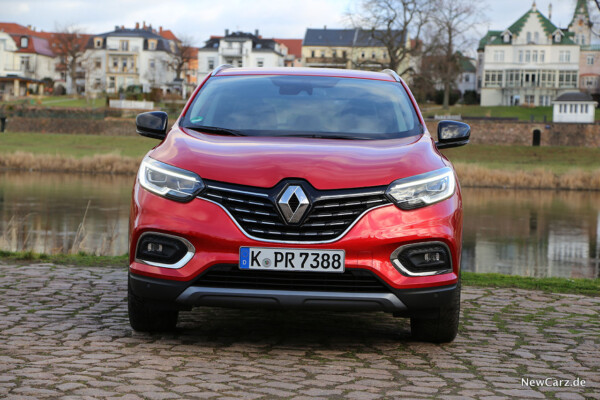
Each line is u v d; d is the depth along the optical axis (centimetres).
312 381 369
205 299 411
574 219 2689
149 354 416
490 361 426
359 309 411
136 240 427
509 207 3111
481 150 6594
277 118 498
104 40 12044
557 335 507
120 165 4622
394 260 412
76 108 7475
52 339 446
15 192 2975
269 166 418
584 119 7044
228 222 408
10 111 7575
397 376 385
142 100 9150
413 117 519
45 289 630
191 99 531
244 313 564
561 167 5681
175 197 418
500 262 1642
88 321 504
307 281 410
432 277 419
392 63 6350
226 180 414
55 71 12662
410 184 420
